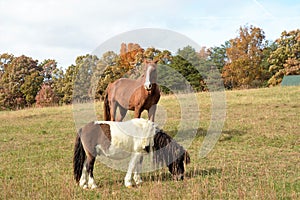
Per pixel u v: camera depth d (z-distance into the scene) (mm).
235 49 44312
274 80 42625
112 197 7258
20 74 52250
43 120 19484
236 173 8555
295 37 45344
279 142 11938
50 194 7395
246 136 12906
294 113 16734
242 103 20156
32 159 10945
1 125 18656
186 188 7555
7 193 7352
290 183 7707
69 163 10281
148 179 8383
